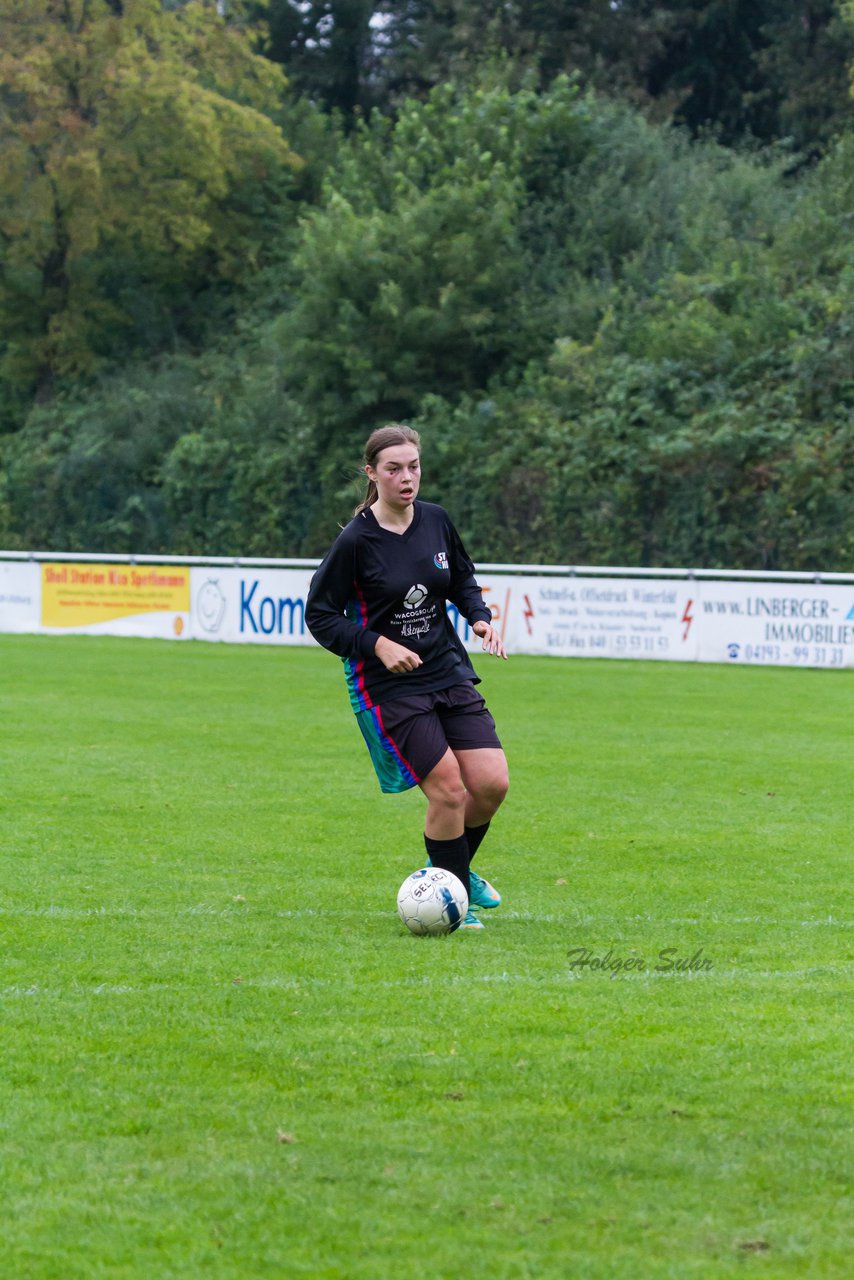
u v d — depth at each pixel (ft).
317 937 53.62
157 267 368.27
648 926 56.03
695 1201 30.63
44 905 59.06
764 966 49.75
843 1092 37.01
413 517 54.03
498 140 325.83
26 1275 27.73
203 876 65.26
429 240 296.10
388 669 52.75
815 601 169.48
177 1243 28.91
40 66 335.26
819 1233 29.19
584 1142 33.73
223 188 354.13
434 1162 32.63
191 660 178.60
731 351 260.21
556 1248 28.58
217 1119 35.27
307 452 291.99
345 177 342.44
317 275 298.15
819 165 324.39
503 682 155.74
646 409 250.57
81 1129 34.68
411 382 297.12
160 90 339.77
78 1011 43.98
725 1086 37.45
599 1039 41.19
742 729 120.06
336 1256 28.32
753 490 232.94
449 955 50.88
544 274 306.96
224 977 47.85
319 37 430.61
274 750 107.24
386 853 71.00
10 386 371.15
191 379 342.85
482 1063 39.14
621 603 181.57
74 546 315.78
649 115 368.27
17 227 351.87
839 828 78.74
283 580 199.31
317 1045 40.73
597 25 379.14
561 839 75.20
